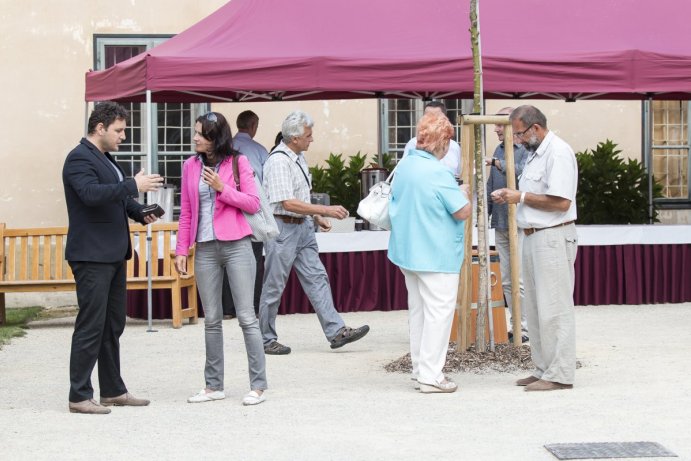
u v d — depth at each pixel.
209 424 8.05
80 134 17.84
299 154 11.73
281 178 11.40
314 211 11.41
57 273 14.73
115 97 13.79
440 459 6.92
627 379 9.70
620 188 18.34
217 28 13.57
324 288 11.78
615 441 7.32
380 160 17.84
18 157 17.67
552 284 9.16
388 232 15.24
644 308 15.33
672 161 19.53
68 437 7.68
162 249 14.41
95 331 8.52
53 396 9.32
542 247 9.14
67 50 17.78
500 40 13.54
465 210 9.02
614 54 13.25
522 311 11.98
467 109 19.02
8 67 17.64
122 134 8.70
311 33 13.50
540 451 7.09
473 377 10.00
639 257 15.69
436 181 9.04
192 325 14.30
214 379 9.05
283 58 12.92
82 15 17.81
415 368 9.59
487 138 18.86
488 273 10.70
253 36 13.42
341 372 10.43
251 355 8.88
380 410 8.48
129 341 12.77
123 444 7.45
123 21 17.91
